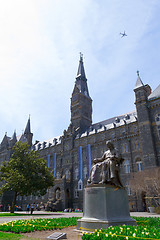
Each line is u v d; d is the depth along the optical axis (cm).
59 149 6938
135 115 5481
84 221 1057
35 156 4222
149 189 3547
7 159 7925
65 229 1203
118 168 1169
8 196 7238
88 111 7425
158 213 3100
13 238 901
